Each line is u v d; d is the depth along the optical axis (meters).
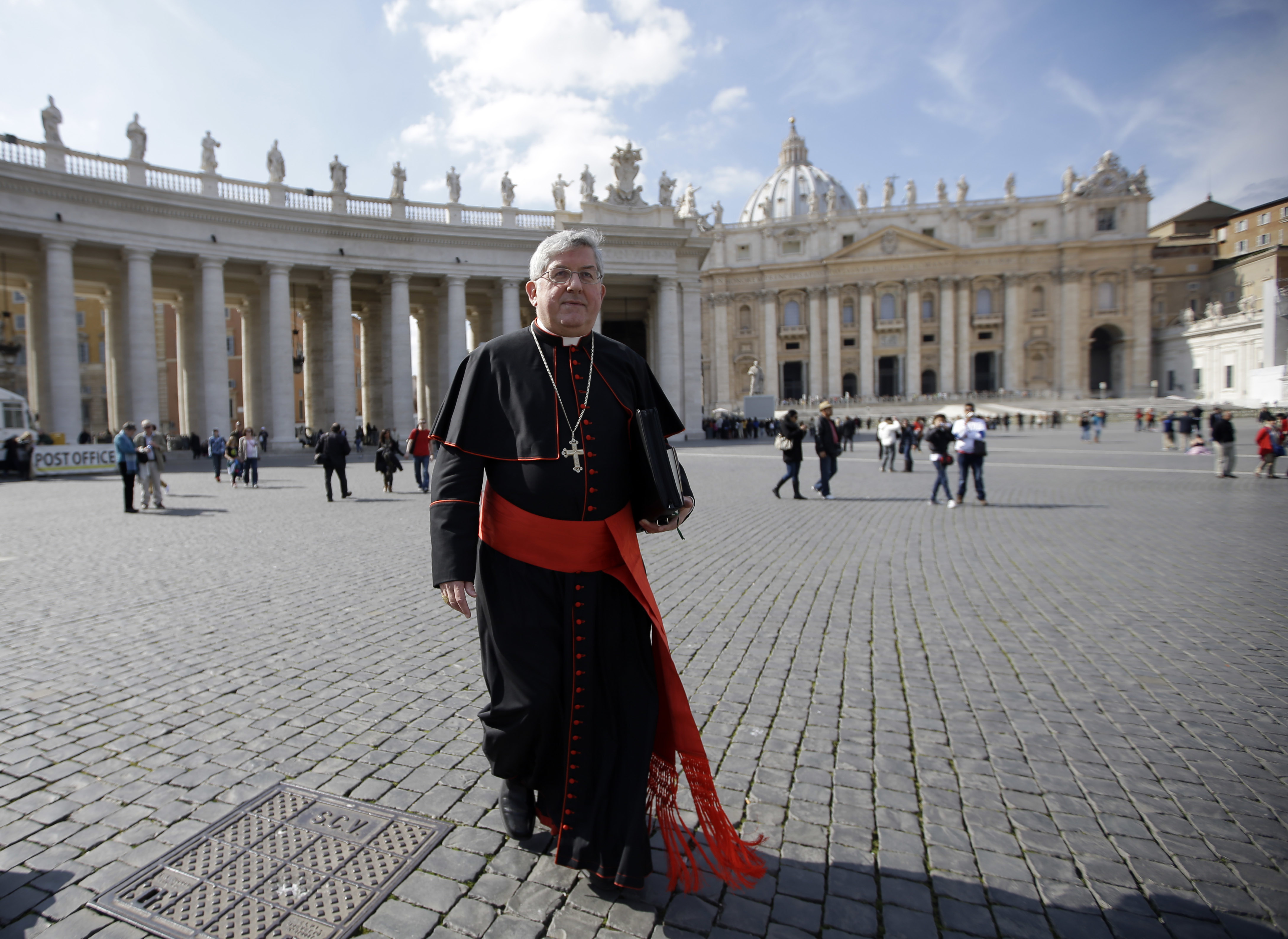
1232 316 62.53
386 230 35.56
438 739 3.58
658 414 2.59
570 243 2.48
